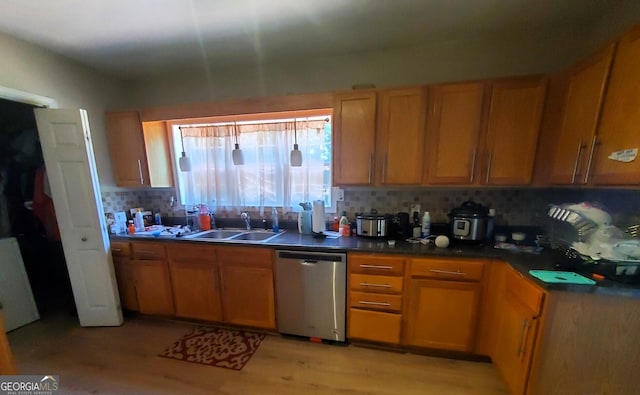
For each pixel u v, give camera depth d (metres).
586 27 1.83
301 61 2.39
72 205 2.17
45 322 2.40
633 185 1.19
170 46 2.12
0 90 1.87
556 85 1.68
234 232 2.59
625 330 1.24
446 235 2.16
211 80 2.62
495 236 2.02
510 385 1.50
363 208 2.45
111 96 2.67
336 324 2.02
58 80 2.22
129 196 2.85
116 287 2.35
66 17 1.69
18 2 1.52
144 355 1.96
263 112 2.22
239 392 1.62
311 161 2.49
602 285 1.22
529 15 1.74
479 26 1.88
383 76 2.25
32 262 2.98
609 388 1.29
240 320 2.23
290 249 2.02
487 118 1.81
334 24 1.82
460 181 1.92
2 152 2.61
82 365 1.85
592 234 1.41
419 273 1.83
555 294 1.25
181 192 2.88
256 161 2.63
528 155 1.78
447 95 1.85
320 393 1.61
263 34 1.95
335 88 2.36
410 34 1.97
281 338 2.16
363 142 2.04
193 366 1.84
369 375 1.75
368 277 1.91
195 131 2.70
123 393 1.61
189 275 2.28
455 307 1.80
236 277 2.17
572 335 1.28
